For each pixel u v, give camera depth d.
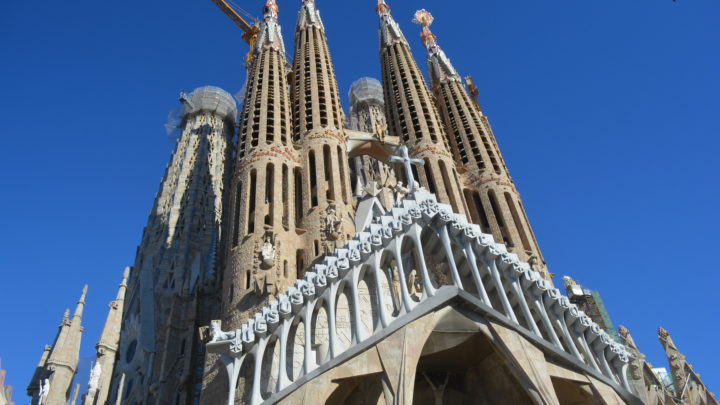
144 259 77.62
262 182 49.31
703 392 37.66
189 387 52.50
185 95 104.19
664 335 41.66
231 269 43.69
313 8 76.50
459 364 34.62
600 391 30.61
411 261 39.28
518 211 55.09
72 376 62.53
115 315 68.81
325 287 31.69
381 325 29.47
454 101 68.12
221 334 31.72
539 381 28.73
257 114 57.31
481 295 31.25
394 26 78.00
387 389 27.11
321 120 58.84
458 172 60.03
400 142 62.44
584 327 33.03
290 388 28.20
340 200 50.69
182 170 89.12
